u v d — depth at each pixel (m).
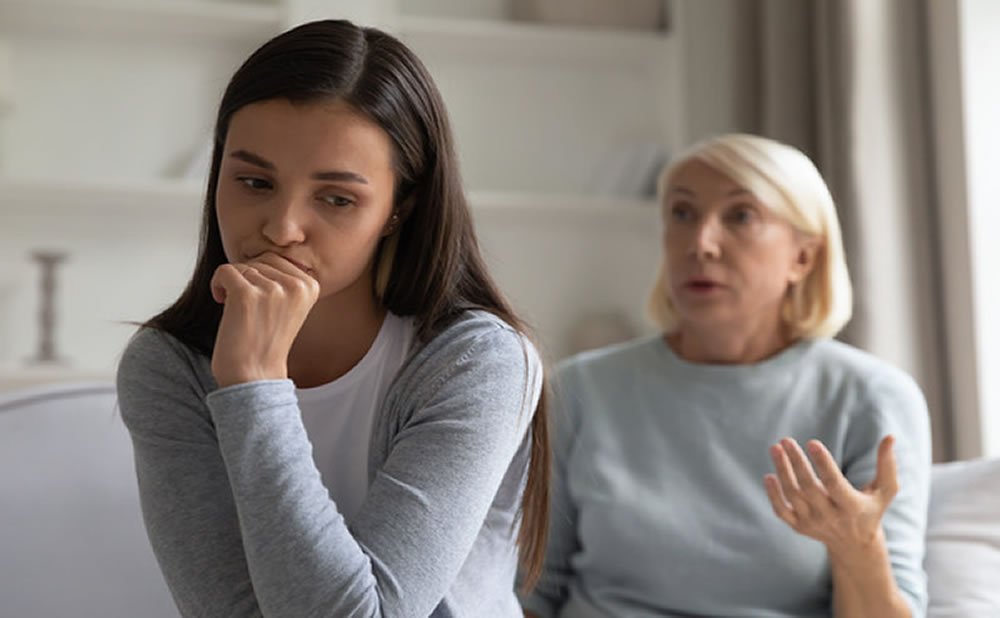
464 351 1.12
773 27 3.01
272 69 1.04
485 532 1.20
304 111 1.03
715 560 1.67
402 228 1.17
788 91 2.97
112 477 1.56
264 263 1.05
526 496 1.24
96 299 3.29
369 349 1.18
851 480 1.69
